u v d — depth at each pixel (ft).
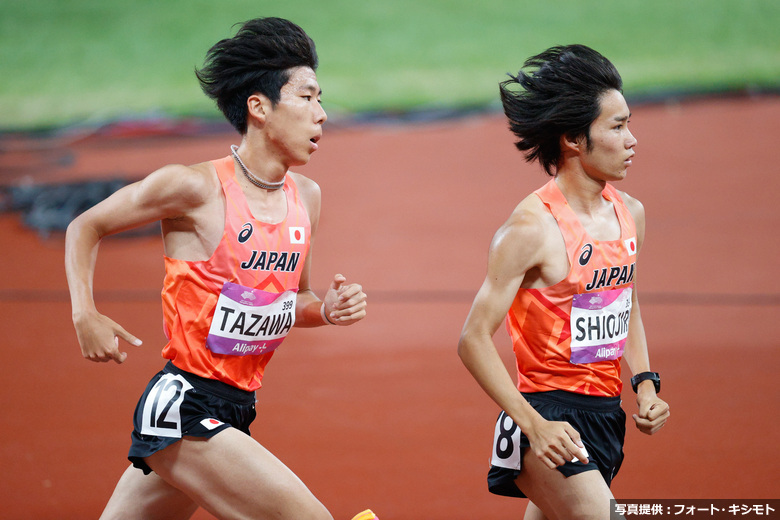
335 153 141.59
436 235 109.09
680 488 52.31
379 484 53.47
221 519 35.19
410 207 119.14
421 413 64.64
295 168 134.72
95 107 158.40
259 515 34.27
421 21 176.24
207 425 35.17
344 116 155.84
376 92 160.35
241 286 36.06
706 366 72.59
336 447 59.06
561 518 35.47
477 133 148.66
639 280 94.02
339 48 171.12
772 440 59.11
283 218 37.42
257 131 36.99
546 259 35.88
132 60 171.22
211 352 36.29
